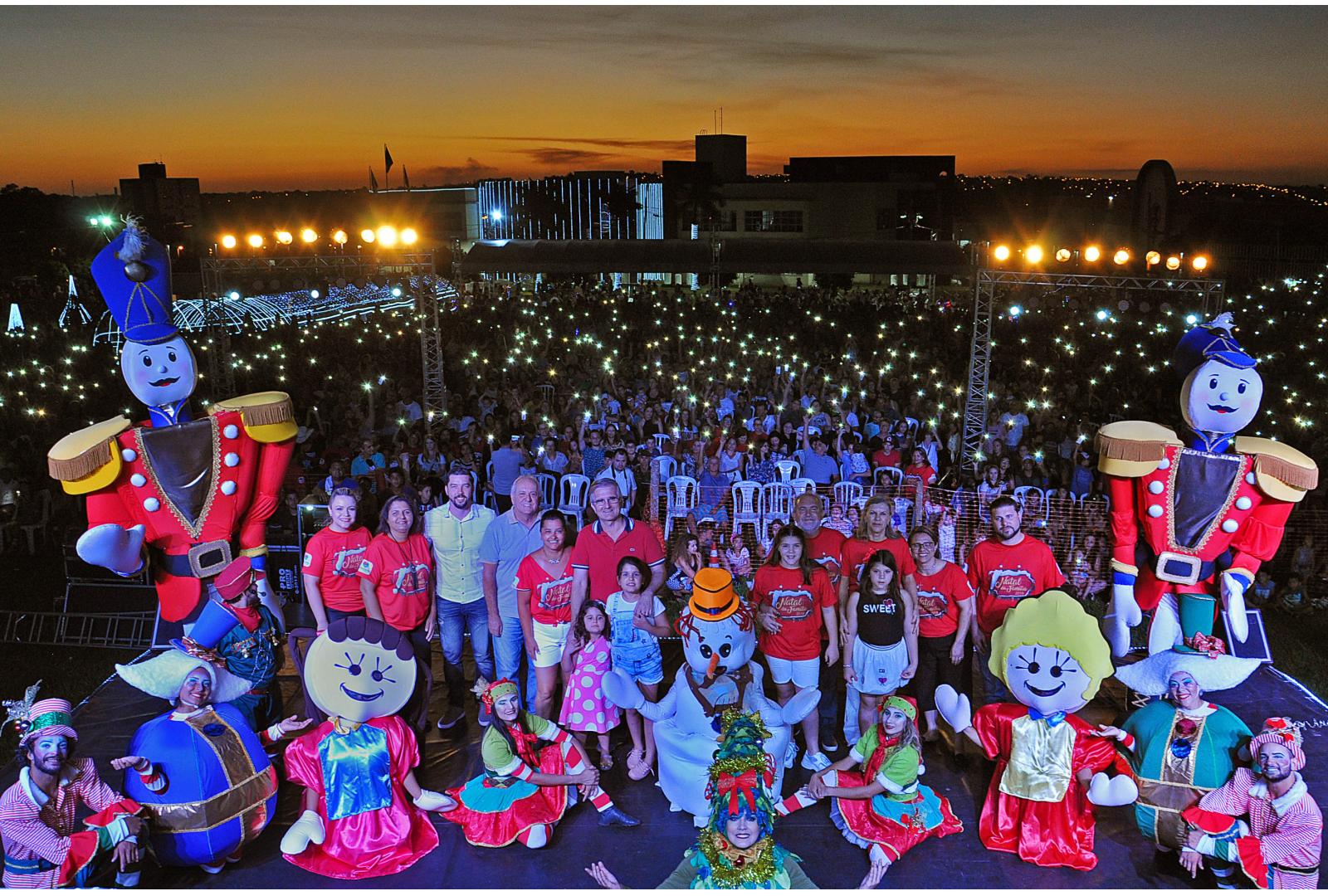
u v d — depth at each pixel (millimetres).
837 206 56562
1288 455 7801
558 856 6484
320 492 13008
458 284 38812
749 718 5906
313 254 20109
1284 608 11898
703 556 11398
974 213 63375
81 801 5992
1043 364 23016
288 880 6254
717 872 5691
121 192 48594
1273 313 30547
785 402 18922
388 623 7406
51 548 14805
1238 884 6164
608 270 43531
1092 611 11133
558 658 7660
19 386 21797
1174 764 6242
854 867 6355
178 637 8078
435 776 7355
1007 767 6469
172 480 7789
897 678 7352
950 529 12062
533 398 21141
